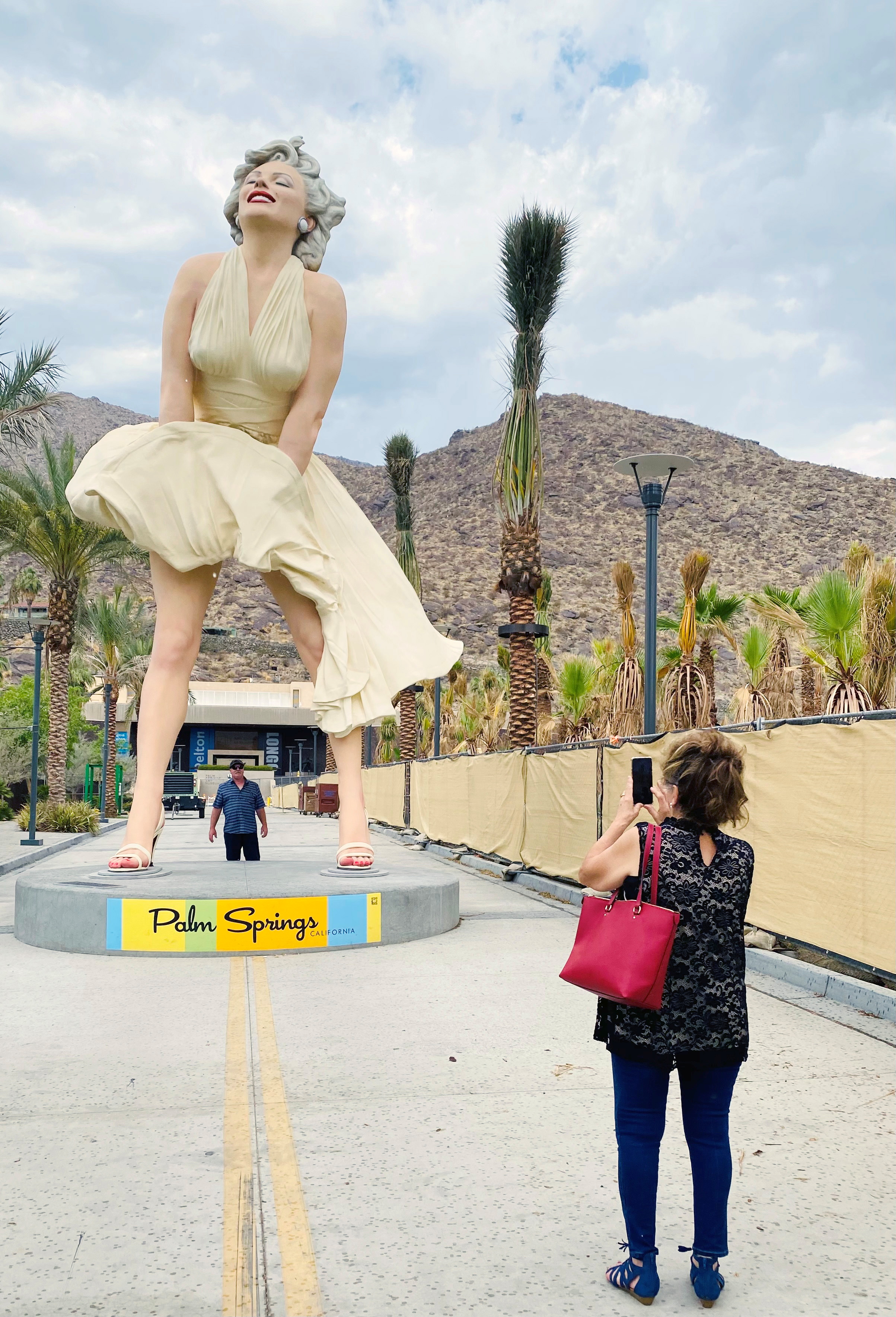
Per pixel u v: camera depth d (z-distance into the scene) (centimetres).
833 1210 364
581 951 306
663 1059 298
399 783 2859
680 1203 370
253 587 17775
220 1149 424
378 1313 292
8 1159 412
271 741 10612
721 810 314
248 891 938
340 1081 521
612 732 2370
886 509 18800
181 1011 683
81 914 916
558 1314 292
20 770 3666
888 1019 657
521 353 1936
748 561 16950
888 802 679
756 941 870
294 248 1104
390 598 1179
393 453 3316
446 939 988
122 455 1053
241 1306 296
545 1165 405
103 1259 325
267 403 1098
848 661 1662
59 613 3253
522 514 1938
